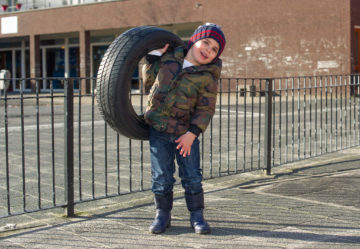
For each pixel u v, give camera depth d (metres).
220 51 3.70
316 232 3.89
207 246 3.57
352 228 3.99
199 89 3.66
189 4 24.92
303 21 22.11
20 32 30.86
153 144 3.82
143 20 26.16
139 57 3.70
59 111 15.48
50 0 30.22
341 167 6.57
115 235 3.84
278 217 4.29
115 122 3.76
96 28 27.56
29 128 10.98
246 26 23.73
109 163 7.06
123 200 4.97
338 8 21.12
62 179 6.00
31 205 4.80
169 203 3.94
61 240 3.73
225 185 5.57
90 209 4.62
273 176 6.07
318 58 21.81
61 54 31.80
